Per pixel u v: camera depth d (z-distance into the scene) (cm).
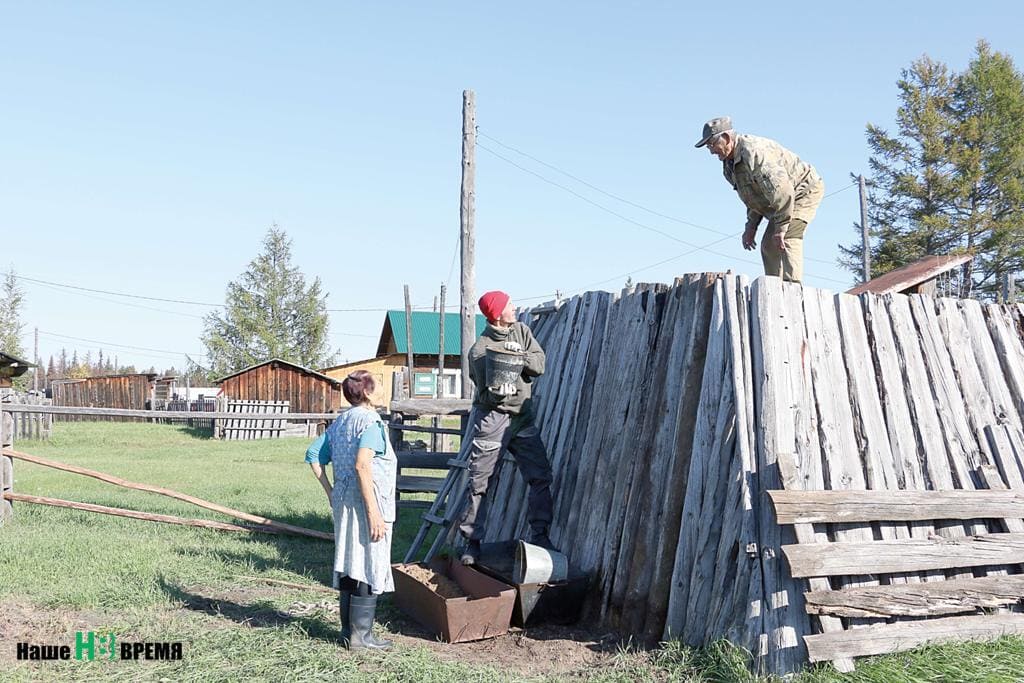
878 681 491
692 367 633
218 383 3581
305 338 6131
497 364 706
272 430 2992
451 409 995
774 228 692
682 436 622
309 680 504
